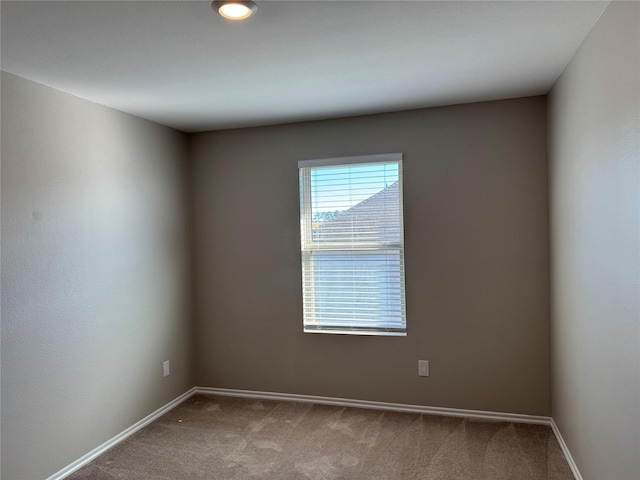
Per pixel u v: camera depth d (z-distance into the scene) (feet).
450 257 10.83
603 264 6.39
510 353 10.48
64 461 8.66
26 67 7.52
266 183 12.28
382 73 8.36
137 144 10.93
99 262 9.67
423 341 11.08
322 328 12.02
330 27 6.36
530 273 10.31
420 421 10.61
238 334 12.64
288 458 9.00
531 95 10.16
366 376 11.56
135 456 9.29
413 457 8.89
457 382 10.87
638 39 5.00
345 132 11.53
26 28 6.07
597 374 6.75
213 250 12.76
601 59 6.28
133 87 8.71
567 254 8.42
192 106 10.17
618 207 5.77
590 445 7.18
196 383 12.88
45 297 8.36
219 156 12.65
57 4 5.42
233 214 12.58
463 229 10.72
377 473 8.34
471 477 8.13
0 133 7.57
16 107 7.88
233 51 7.11
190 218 12.83
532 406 10.37
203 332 12.83
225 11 5.68
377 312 11.51
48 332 8.41
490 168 10.50
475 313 10.69
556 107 9.10
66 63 7.38
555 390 9.74
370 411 11.32
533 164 10.23
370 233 11.50
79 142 9.23
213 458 9.09
